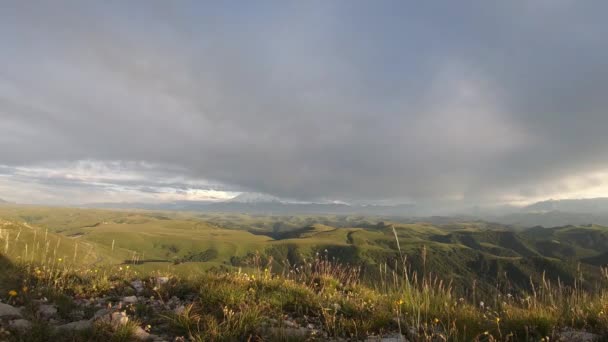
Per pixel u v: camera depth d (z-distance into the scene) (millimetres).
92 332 5613
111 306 7492
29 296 7656
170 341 5836
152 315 6941
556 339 6578
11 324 5801
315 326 7156
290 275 10812
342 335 6707
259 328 6398
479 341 6645
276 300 8094
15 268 9750
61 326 5953
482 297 8609
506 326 7141
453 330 6500
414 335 6586
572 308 7840
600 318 7320
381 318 7336
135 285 9367
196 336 5730
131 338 5629
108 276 10125
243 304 7406
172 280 9398
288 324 6973
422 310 8000
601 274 8805
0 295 7688
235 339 5867
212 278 9258
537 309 7555
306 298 8438
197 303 7469
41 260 10688
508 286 8812
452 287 8891
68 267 10375
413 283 8961
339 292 9766
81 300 7953
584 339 6551
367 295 9320
